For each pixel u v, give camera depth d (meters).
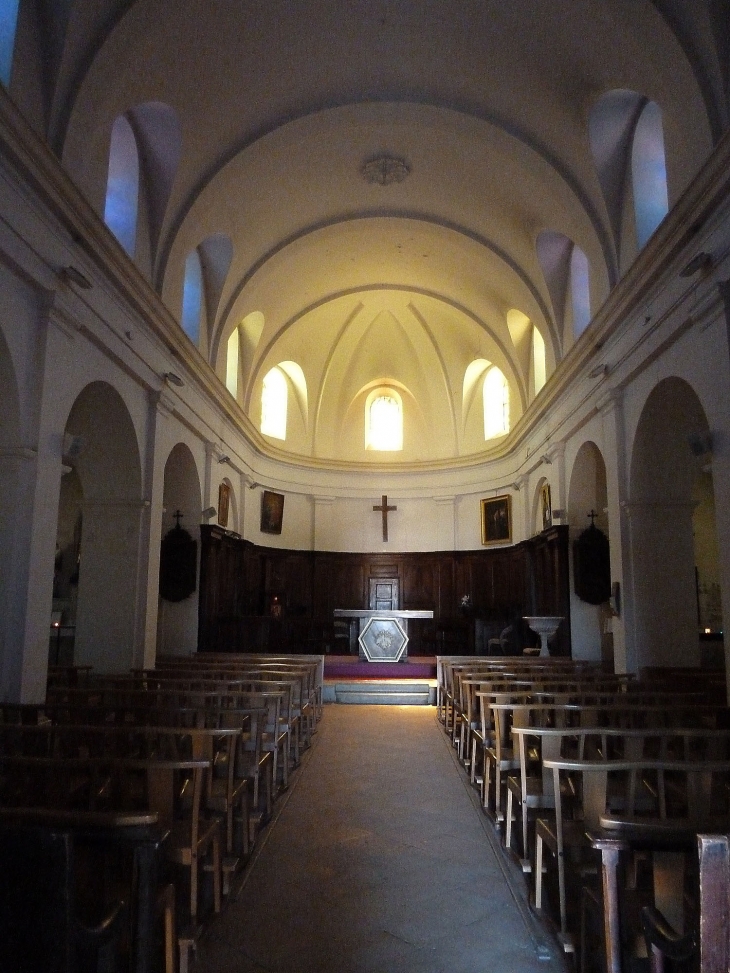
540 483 16.36
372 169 12.45
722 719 5.88
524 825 4.76
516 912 4.21
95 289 8.62
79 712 5.87
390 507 21.27
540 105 9.95
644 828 2.64
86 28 7.34
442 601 20.50
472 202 12.95
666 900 2.69
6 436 7.17
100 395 9.80
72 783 4.44
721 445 7.25
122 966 2.91
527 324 16.39
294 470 20.91
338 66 10.03
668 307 8.50
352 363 21.08
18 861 1.97
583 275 12.89
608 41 8.21
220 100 9.84
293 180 12.35
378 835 5.57
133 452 10.61
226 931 3.93
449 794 6.78
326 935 3.91
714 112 7.20
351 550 21.33
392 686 13.45
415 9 9.01
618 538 10.59
